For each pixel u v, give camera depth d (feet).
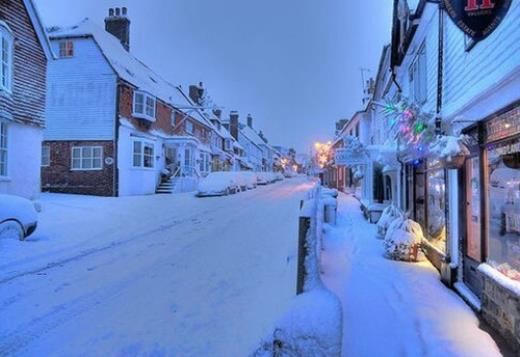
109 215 46.83
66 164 73.77
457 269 19.34
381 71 50.83
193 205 59.57
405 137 27.63
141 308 17.67
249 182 103.76
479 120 16.97
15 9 47.75
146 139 81.25
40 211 46.55
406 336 13.79
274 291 19.30
